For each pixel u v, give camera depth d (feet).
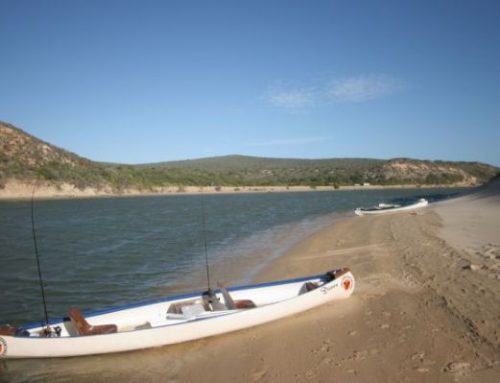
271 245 72.49
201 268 55.93
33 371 26.32
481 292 34.19
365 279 42.16
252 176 481.87
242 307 32.68
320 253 60.23
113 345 27.43
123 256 66.28
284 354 26.35
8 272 55.42
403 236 67.10
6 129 290.56
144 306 31.89
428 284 38.01
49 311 39.96
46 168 273.33
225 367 25.53
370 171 502.79
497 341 25.49
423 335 27.12
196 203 214.90
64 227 107.45
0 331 26.76
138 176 345.31
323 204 195.31
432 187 441.68
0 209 169.17
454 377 21.74
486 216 84.48
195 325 28.84
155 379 24.86
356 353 25.43
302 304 32.83
